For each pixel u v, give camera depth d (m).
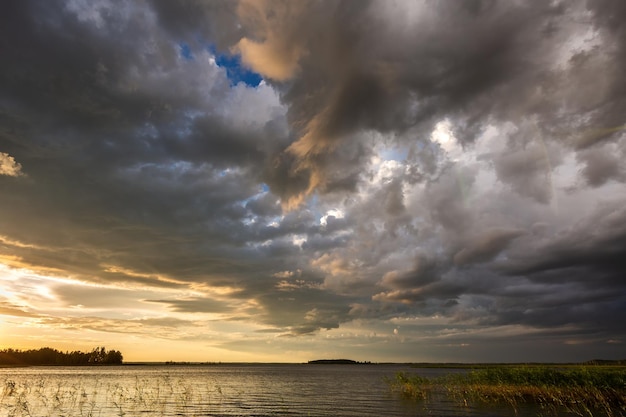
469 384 49.91
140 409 43.97
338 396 60.31
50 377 119.94
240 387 85.75
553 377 42.53
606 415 33.72
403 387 62.03
